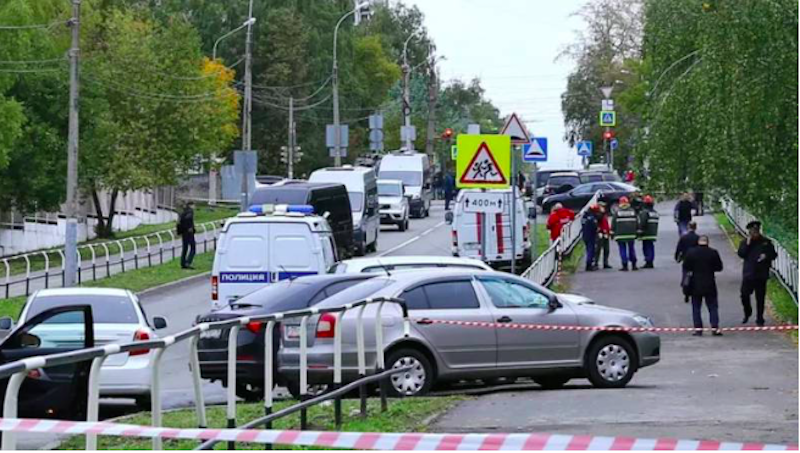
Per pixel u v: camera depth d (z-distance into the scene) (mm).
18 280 78188
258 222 51781
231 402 23078
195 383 20844
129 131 126750
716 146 54719
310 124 191500
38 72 106812
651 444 14078
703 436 27469
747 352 48562
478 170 50500
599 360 37844
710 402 33969
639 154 67750
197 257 101000
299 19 188500
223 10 185750
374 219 104375
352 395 35469
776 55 52938
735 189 54938
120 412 36656
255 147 190250
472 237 76875
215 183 176625
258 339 36156
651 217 81562
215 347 36500
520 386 39969
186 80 131625
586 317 37844
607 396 35438
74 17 79188
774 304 62781
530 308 37375
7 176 106312
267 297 37656
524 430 28641
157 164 129375
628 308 63344
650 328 38656
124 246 106688
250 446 25672
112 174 120875
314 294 37156
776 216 56969
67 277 76312
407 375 35625
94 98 111938
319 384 34469
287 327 34781
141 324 36031
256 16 186500
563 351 37438
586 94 188125
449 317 36219
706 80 55344
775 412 31828
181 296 76375
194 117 131375
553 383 39969
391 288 36125
